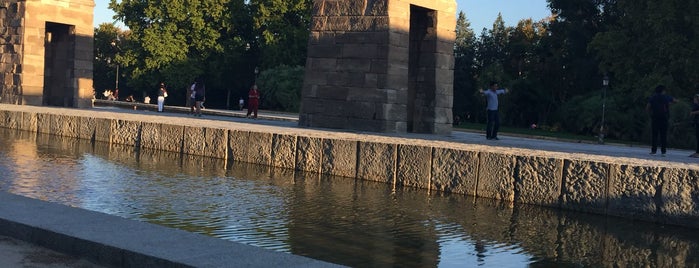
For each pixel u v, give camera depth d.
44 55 35.62
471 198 13.08
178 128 19.14
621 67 47.38
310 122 23.38
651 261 8.40
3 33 35.12
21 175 12.97
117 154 17.98
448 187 13.73
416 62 23.69
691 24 41.88
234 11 69.56
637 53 45.44
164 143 19.52
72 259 5.82
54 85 36.84
